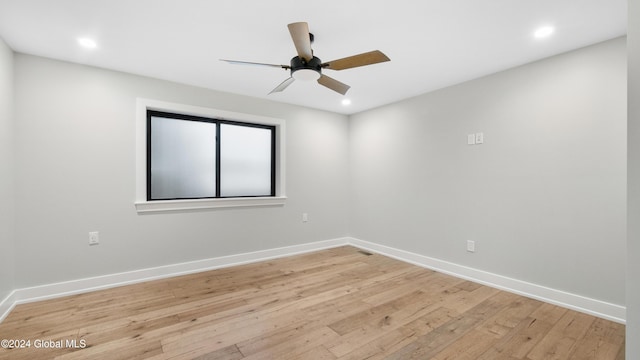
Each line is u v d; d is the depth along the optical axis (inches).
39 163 101.1
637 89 43.1
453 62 106.0
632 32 43.6
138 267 119.3
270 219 155.1
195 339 77.0
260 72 115.6
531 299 103.5
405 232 151.3
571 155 95.9
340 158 182.7
